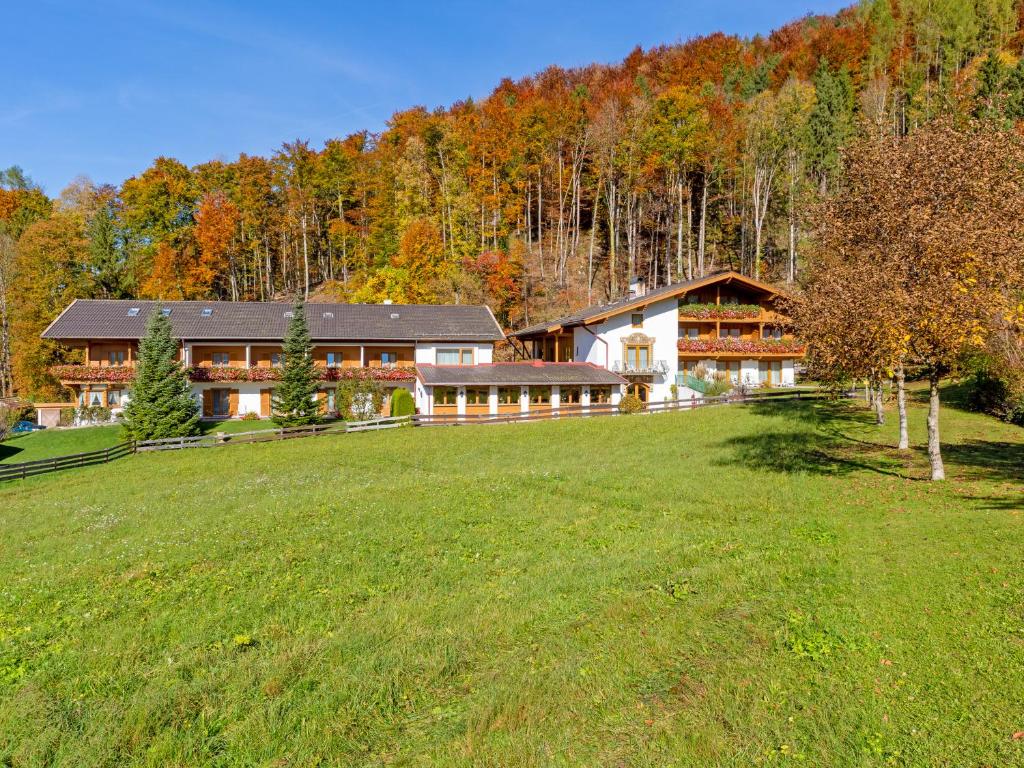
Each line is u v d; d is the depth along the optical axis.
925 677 7.32
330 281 79.25
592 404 41.34
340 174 80.75
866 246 20.58
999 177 18.19
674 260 77.62
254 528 15.30
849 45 83.44
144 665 8.73
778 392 41.69
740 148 70.62
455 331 48.25
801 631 8.66
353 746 6.96
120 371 44.47
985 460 19.34
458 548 13.34
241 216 75.56
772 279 69.31
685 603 9.88
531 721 7.17
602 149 70.75
